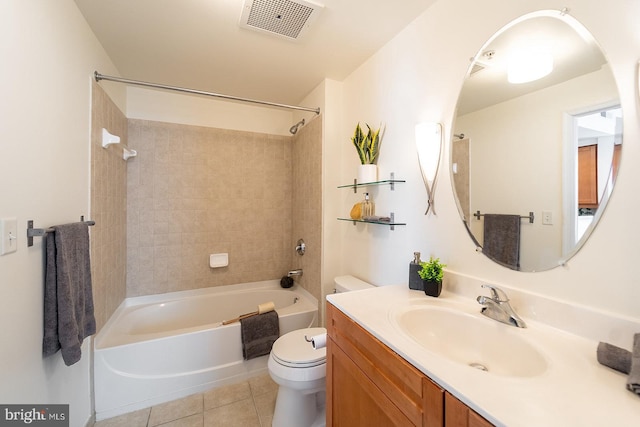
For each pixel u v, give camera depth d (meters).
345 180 2.14
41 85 1.02
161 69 2.00
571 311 0.85
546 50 0.93
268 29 1.54
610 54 0.78
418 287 1.30
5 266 0.82
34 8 0.97
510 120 1.04
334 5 1.35
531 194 0.97
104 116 1.71
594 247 0.81
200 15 1.42
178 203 2.49
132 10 1.38
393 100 1.62
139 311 2.19
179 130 2.48
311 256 2.39
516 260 1.01
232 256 2.70
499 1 1.06
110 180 1.85
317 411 1.54
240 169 2.72
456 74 1.24
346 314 1.06
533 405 0.56
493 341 0.94
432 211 1.35
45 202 1.04
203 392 1.79
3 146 0.81
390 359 0.81
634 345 0.66
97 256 1.61
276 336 2.00
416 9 1.39
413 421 0.72
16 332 0.87
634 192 0.73
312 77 2.12
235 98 1.97
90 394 1.49
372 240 1.81
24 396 0.91
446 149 1.28
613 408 0.55
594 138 0.81
